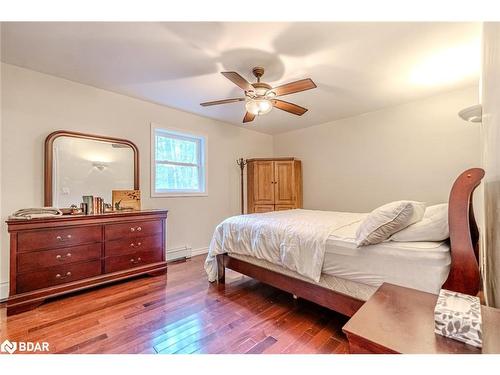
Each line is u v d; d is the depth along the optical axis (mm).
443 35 1903
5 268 2322
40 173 2531
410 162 3410
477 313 785
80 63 2348
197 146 4086
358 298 1625
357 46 2061
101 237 2516
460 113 1930
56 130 2629
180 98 3260
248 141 4848
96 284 2441
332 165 4324
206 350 1516
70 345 1569
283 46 2057
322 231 1892
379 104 3475
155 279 2793
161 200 3527
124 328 1770
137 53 2166
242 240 2416
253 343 1591
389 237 1563
